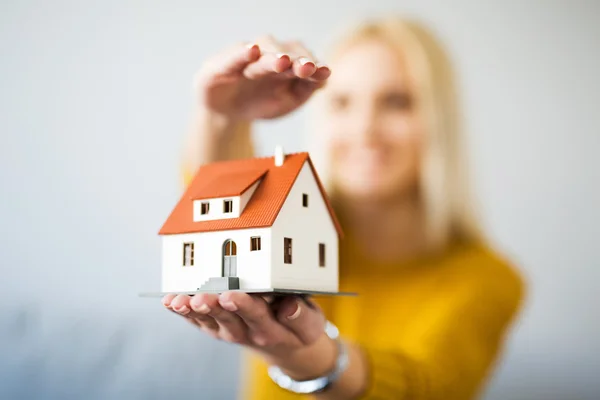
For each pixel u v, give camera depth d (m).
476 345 2.48
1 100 2.95
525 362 2.56
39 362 2.75
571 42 2.76
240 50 1.27
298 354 1.27
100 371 2.70
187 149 2.27
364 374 1.60
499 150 2.71
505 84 2.75
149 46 2.91
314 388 1.41
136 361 2.69
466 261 2.57
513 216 2.67
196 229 1.36
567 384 2.56
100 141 2.89
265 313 1.11
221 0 2.89
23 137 2.93
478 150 2.70
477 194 2.67
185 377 2.64
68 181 2.88
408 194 2.62
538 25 2.77
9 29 3.00
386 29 2.71
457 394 2.37
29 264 2.84
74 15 2.98
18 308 2.79
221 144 2.24
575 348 2.59
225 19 2.88
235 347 2.59
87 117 2.92
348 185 2.62
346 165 2.63
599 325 2.60
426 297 2.53
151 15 2.93
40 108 2.94
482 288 2.54
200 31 2.89
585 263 2.65
